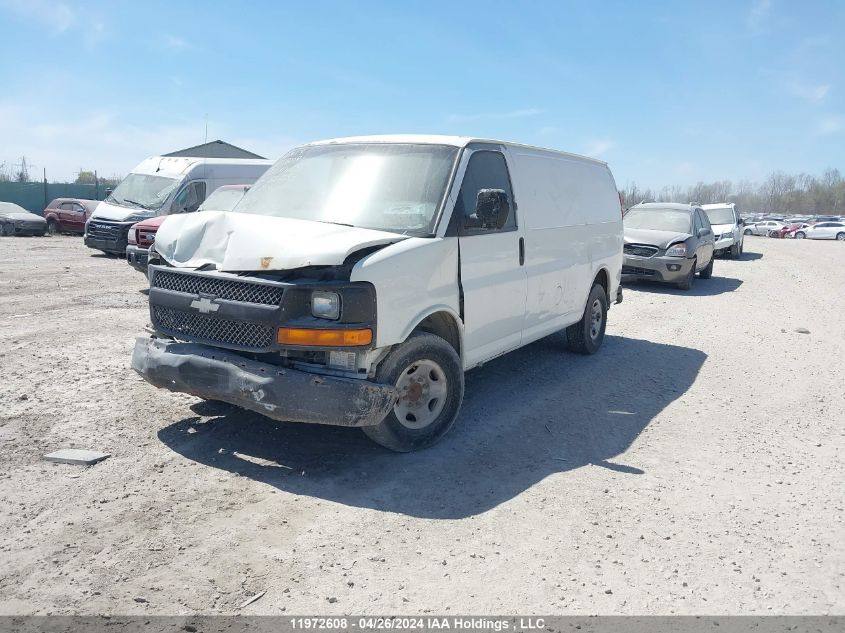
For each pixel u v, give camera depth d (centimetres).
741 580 359
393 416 486
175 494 426
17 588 322
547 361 812
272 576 344
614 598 339
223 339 472
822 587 356
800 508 446
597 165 849
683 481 483
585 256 772
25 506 401
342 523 400
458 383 524
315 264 436
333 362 459
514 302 614
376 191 541
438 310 504
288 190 572
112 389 625
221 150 3700
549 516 421
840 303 1379
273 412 445
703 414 638
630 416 623
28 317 936
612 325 1073
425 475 471
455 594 336
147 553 358
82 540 368
